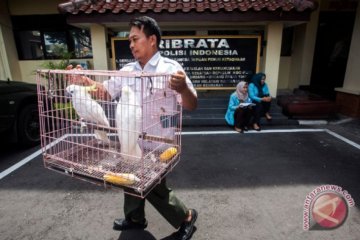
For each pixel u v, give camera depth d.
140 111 1.48
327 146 4.55
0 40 6.77
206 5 5.33
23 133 4.33
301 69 7.54
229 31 6.55
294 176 3.45
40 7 7.10
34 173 3.56
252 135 5.14
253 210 2.72
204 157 4.08
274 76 6.05
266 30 6.00
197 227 2.46
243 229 2.44
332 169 3.66
